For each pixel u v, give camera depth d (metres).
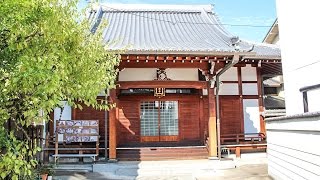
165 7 19.73
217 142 12.44
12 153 3.57
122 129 14.30
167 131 14.54
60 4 4.80
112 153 11.73
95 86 5.28
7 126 5.02
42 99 3.73
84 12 5.90
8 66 3.68
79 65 5.13
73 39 4.95
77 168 11.23
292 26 8.96
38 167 7.78
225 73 14.88
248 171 10.62
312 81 7.95
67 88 4.77
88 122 11.99
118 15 19.02
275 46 15.64
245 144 13.65
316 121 5.65
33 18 3.73
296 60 8.77
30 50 3.84
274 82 19.75
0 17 3.43
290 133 7.40
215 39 14.79
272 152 9.11
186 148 13.01
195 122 14.69
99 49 6.07
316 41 7.74
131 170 11.00
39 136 8.87
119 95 14.33
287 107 9.34
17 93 3.78
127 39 14.21
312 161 5.98
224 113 14.61
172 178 10.17
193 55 11.36
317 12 7.68
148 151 12.73
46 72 3.60
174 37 15.12
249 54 11.35
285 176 7.86
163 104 14.64
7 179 4.35
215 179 9.16
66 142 12.54
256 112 14.77
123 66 12.23
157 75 12.70
